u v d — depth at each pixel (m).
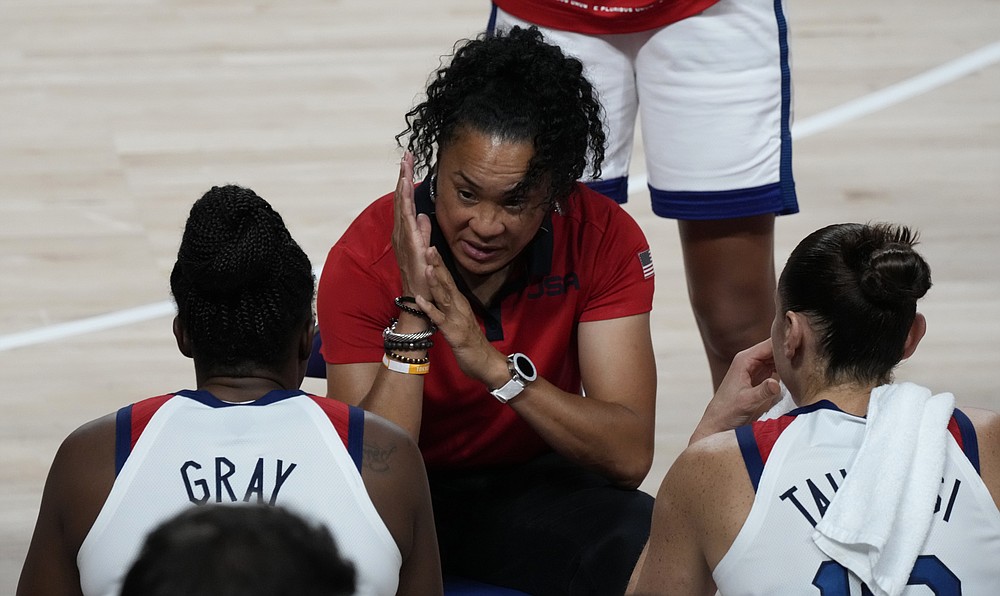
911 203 17.67
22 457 12.56
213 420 6.22
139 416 6.25
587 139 8.12
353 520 6.09
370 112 21.17
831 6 25.27
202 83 22.50
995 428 6.47
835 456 6.33
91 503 6.09
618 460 8.52
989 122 20.25
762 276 11.77
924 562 6.18
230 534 5.86
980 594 6.24
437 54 23.52
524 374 8.08
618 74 11.40
